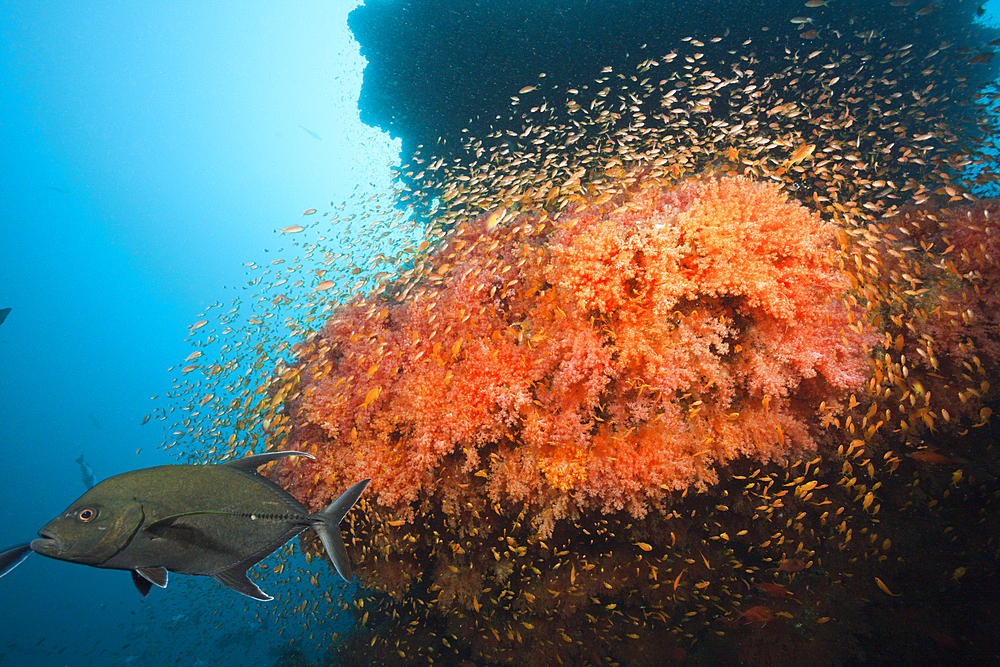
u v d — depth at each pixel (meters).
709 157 6.94
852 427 4.03
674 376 3.63
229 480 1.52
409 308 4.71
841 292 3.97
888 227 5.16
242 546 1.50
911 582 4.49
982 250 4.38
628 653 5.29
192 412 6.05
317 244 7.02
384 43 11.48
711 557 4.93
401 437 4.20
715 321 3.80
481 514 4.30
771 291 3.68
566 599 5.10
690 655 5.21
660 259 3.70
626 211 4.25
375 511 4.08
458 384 4.02
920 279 4.61
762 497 4.40
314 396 4.41
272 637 12.48
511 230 5.07
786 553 4.74
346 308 5.29
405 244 6.52
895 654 4.37
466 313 4.28
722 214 3.84
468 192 6.68
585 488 3.74
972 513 4.46
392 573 4.89
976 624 4.11
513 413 3.77
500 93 11.14
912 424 4.33
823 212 5.71
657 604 5.08
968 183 5.32
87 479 17.83
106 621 26.88
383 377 4.34
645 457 3.78
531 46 10.55
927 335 4.13
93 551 1.27
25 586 33.06
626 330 3.80
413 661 6.34
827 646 4.55
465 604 5.17
